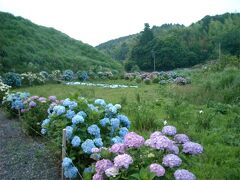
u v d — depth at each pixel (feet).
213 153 20.12
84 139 16.51
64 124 17.72
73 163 16.56
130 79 100.63
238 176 16.56
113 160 12.82
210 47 241.96
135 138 12.50
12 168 19.31
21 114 32.17
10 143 24.36
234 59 78.18
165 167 11.35
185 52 231.30
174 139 13.14
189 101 41.34
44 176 17.93
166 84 77.46
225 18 289.74
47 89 68.18
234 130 25.75
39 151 21.67
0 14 141.59
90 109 18.13
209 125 27.14
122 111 33.50
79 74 102.22
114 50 328.90
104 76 106.83
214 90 43.34
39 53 120.47
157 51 228.43
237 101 38.24
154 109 36.17
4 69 88.89
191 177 10.52
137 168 11.72
